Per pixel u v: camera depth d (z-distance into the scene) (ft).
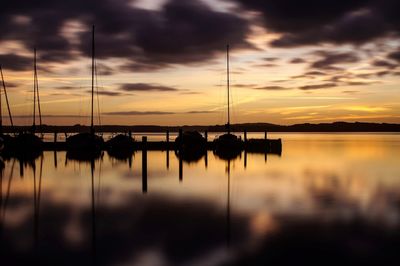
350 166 112.98
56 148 164.35
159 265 34.68
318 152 175.22
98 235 43.32
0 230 45.42
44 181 84.23
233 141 169.68
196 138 170.60
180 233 43.73
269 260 35.60
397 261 35.27
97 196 66.33
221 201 60.90
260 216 50.85
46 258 36.42
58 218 50.98
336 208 55.21
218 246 39.27
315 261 35.35
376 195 65.41
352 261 35.29
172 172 98.63
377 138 407.03
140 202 60.75
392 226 45.78
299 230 44.27
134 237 42.47
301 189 71.77
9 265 34.88
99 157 142.61
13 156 144.87
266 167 110.11
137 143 172.24
